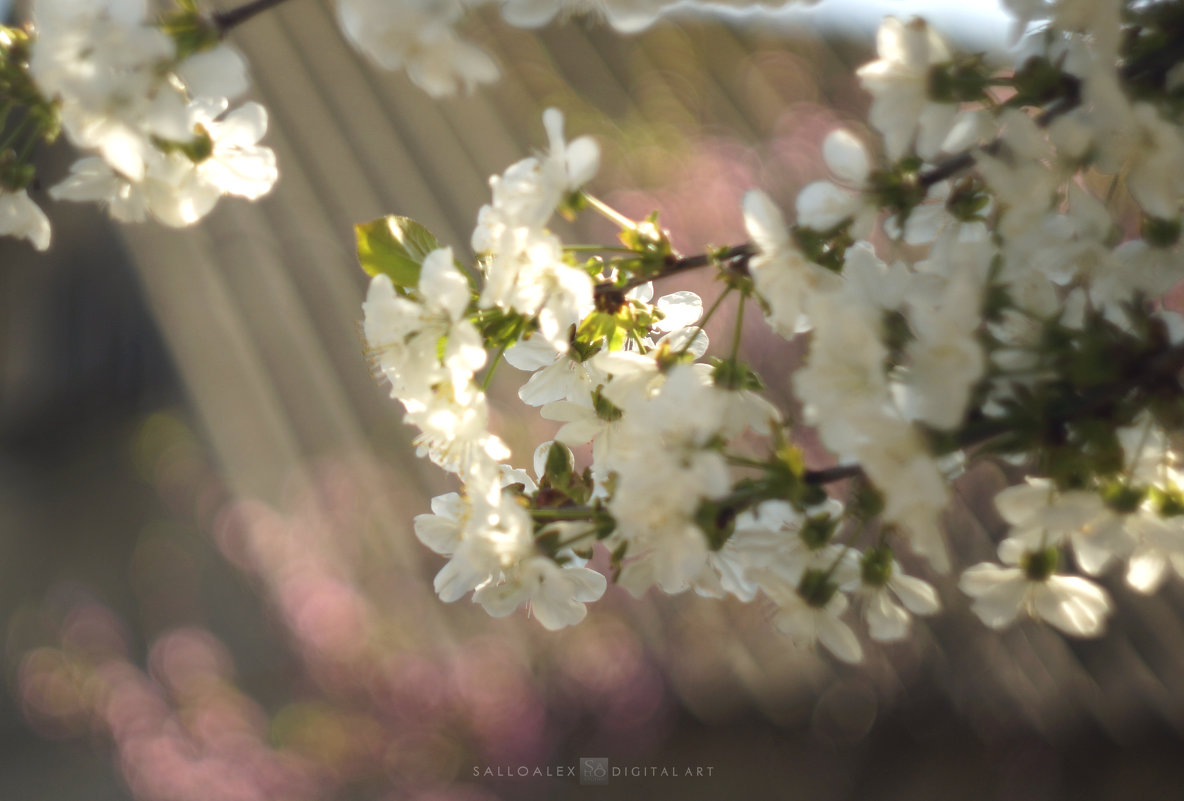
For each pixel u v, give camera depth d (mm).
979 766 996
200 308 1166
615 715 911
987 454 452
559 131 477
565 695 914
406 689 928
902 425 442
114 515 1160
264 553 1017
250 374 1134
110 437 1215
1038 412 448
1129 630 1068
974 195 491
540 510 480
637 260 490
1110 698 1008
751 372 490
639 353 507
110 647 1066
